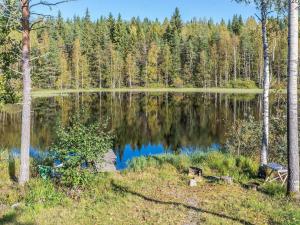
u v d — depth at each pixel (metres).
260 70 114.88
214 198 13.53
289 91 13.55
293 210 12.15
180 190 14.54
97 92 109.00
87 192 13.90
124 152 30.23
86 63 125.44
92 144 14.45
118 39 145.62
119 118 52.03
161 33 165.62
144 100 82.06
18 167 16.53
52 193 12.99
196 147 31.86
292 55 13.48
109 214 11.88
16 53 15.55
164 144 33.66
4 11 13.84
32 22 14.41
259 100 74.56
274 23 19.89
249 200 13.21
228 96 87.94
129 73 128.38
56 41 129.62
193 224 11.10
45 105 68.06
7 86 16.58
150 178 16.39
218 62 125.06
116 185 15.12
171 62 129.25
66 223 11.05
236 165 18.62
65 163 14.17
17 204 12.34
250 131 24.72
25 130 14.58
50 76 112.62
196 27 165.38
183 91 110.19
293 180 13.64
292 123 13.57
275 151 22.91
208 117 51.50
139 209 12.35
